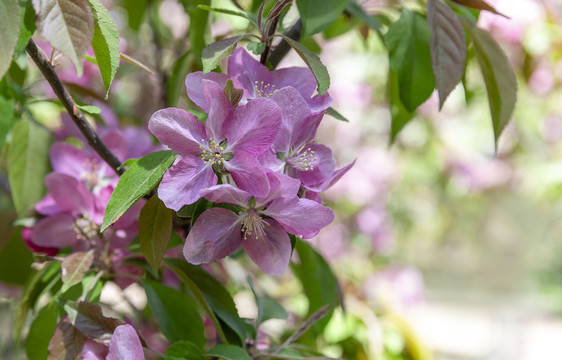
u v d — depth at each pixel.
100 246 0.49
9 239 0.57
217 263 0.62
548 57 1.10
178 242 0.49
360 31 0.62
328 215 0.42
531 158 1.69
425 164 1.72
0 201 0.66
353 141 1.58
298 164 0.43
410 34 0.51
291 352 0.49
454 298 4.02
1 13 0.38
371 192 1.48
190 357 0.44
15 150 0.55
